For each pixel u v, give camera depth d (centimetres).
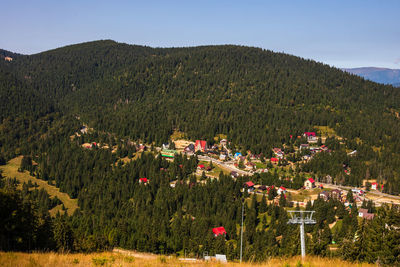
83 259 3080
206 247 9056
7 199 4141
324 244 7419
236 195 13288
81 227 10744
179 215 11656
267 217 11625
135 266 2955
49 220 7538
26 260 2741
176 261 3412
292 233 8844
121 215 12519
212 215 11494
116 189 14362
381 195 14488
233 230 10294
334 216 11262
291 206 12388
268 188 14538
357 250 5475
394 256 4500
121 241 9681
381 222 4944
